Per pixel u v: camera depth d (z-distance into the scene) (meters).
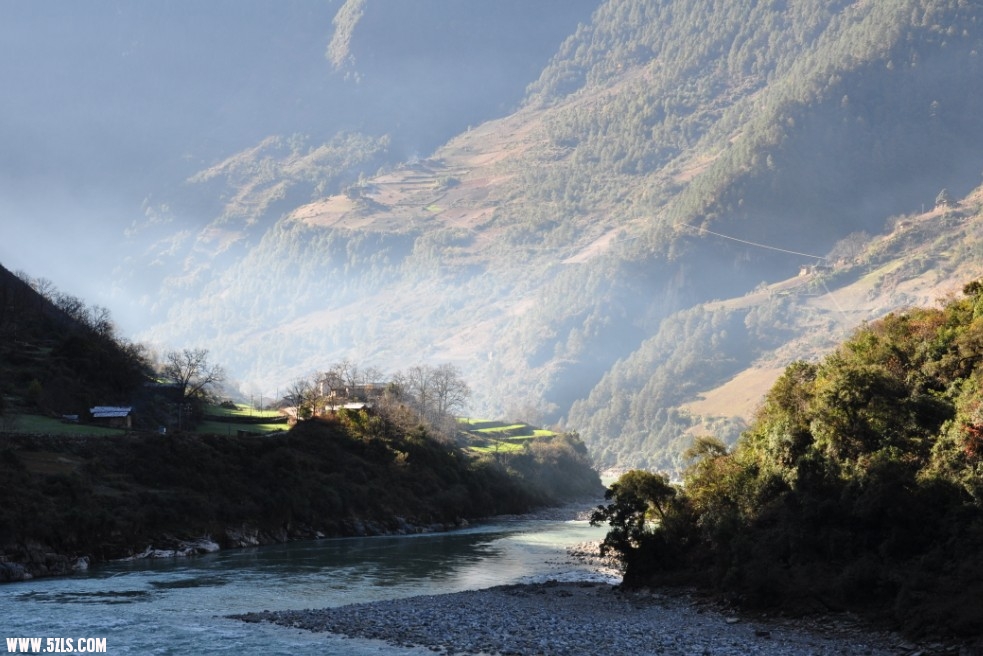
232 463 169.12
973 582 73.69
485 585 109.69
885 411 96.69
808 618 80.12
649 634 76.00
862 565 81.19
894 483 86.44
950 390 98.88
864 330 127.56
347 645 72.25
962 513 82.75
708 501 106.25
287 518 165.75
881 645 70.88
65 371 197.50
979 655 64.81
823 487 96.25
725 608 87.94
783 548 91.69
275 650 70.62
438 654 69.56
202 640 73.81
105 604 89.50
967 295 125.19
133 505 137.62
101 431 171.00
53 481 130.12
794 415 107.50
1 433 150.38
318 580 110.25
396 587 106.06
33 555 112.00
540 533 186.62
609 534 107.69
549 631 77.25
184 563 124.88
